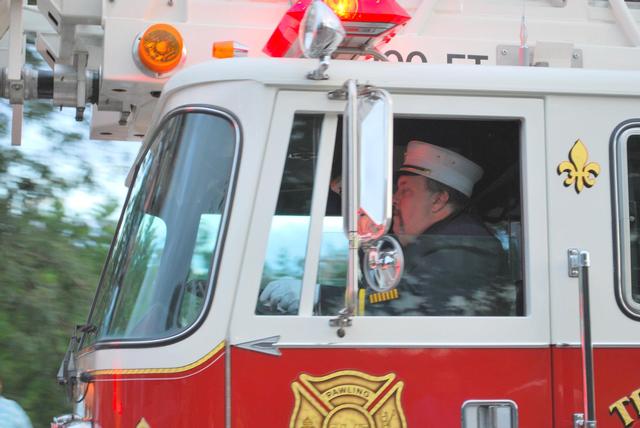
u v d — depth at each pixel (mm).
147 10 8664
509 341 7164
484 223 7633
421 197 7637
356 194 6480
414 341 7074
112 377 7000
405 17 7430
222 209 7160
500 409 7070
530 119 7492
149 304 7152
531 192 7418
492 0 8984
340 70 7312
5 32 10047
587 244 7391
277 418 6875
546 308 7254
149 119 9742
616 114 7570
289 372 6926
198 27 8633
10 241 18953
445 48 8727
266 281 7066
